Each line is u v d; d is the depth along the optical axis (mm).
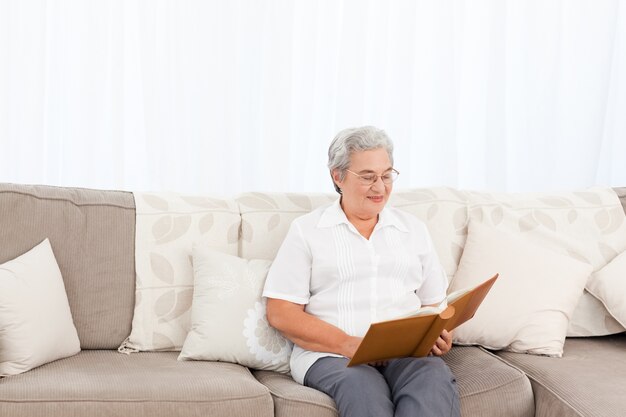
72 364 2289
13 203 2477
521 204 2887
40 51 3121
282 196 2771
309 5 3295
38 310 2258
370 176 2416
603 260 2805
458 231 2809
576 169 3547
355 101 3324
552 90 3480
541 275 2629
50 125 3164
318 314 2420
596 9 3484
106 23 3156
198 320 2436
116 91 3168
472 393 2221
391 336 2076
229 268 2494
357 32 3301
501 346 2582
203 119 3250
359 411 2088
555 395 2227
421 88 3443
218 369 2297
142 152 3256
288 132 3295
